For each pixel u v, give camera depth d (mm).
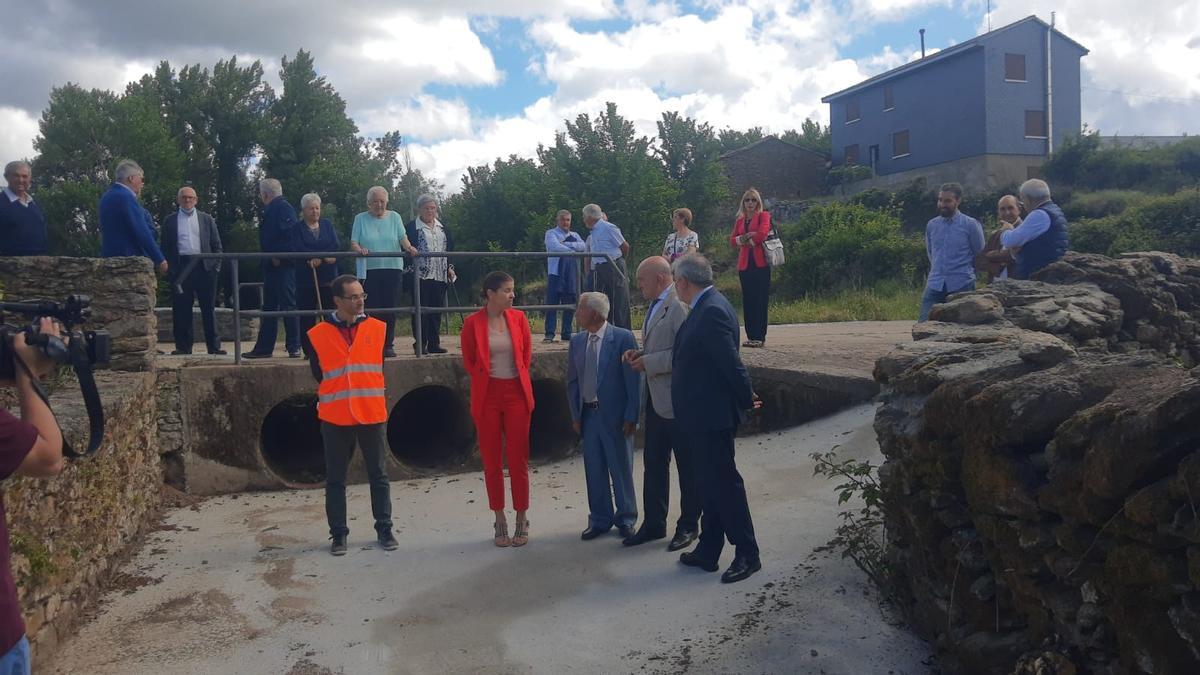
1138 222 27234
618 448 6551
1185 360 8664
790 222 41938
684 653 4738
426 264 9828
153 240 8312
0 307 3037
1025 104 40062
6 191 8359
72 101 42281
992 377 4141
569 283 11195
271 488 8445
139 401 7141
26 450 2713
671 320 6184
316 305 9398
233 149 46875
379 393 6594
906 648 4578
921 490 4492
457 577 5984
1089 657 3291
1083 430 3238
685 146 45688
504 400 6523
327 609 5527
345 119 47656
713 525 5770
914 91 43344
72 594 5266
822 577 5398
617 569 5961
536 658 4812
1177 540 2811
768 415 9062
